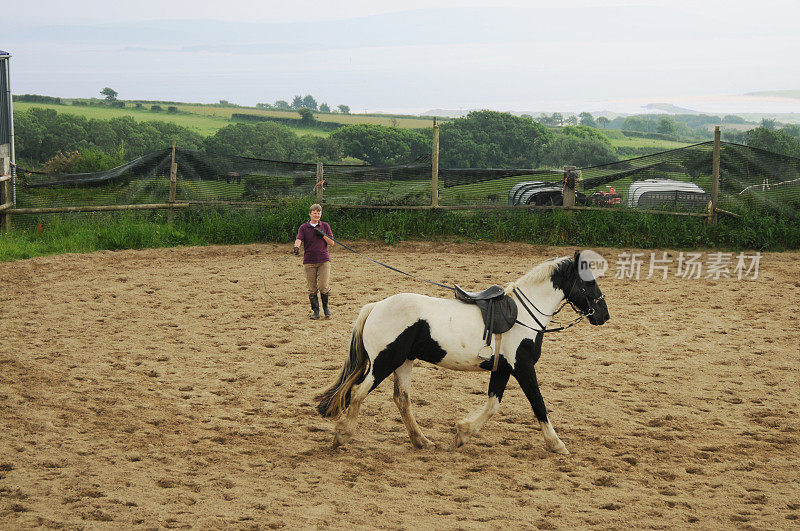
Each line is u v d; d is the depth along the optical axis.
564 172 17.78
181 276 13.98
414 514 5.43
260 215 18.05
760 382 8.63
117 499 5.52
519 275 14.00
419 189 18.48
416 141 99.38
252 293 12.78
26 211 16.69
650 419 7.50
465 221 17.98
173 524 5.15
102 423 7.13
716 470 6.34
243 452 6.58
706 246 16.78
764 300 12.45
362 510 5.47
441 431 7.21
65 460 6.22
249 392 8.16
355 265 15.10
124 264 14.87
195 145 93.00
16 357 9.05
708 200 17.81
